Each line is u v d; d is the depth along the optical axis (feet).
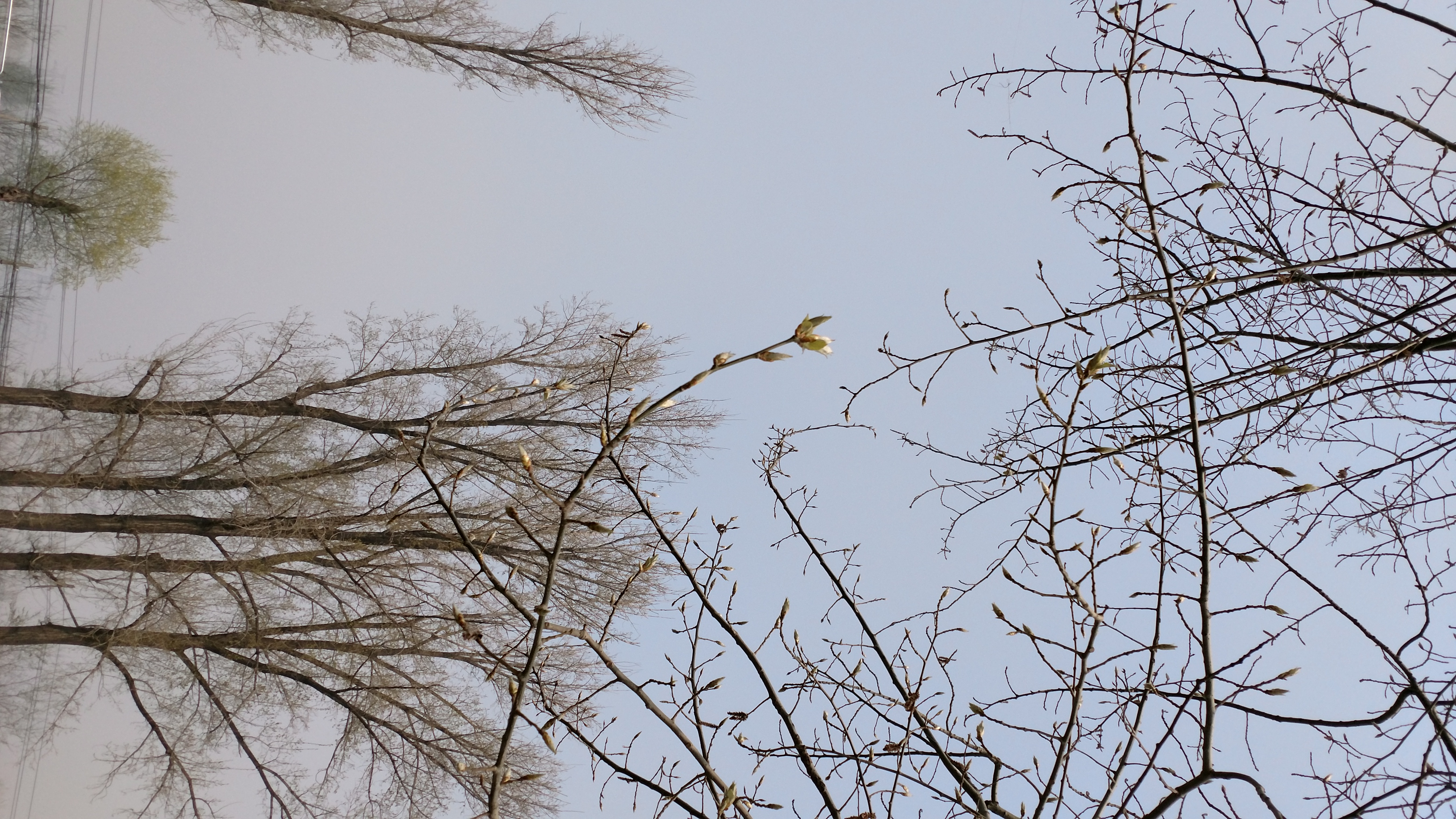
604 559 46.52
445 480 9.89
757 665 11.60
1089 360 11.13
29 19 45.03
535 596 47.78
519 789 43.68
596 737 11.95
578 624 45.75
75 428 46.39
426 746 48.96
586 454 47.44
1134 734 11.84
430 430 10.11
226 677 49.03
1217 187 15.21
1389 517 16.52
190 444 49.06
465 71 55.72
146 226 48.37
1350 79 16.58
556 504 9.46
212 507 50.98
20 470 44.60
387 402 50.83
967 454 20.04
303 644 49.42
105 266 47.32
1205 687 11.91
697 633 12.39
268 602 51.08
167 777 45.60
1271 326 19.53
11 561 44.68
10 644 43.52
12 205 45.03
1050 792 11.64
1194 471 13.83
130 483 47.21
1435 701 11.10
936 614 13.79
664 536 11.82
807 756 11.27
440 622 49.83
